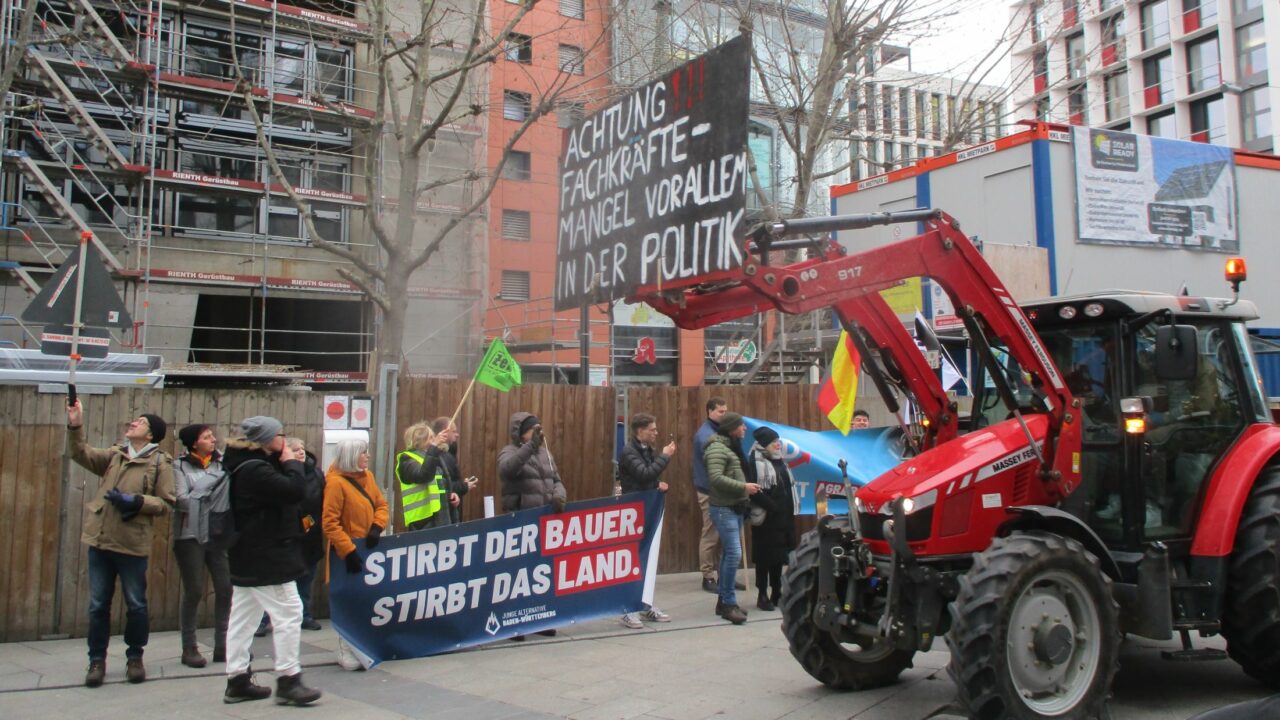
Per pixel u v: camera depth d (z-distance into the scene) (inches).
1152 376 225.0
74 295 253.9
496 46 591.5
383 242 601.0
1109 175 484.7
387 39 651.5
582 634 297.7
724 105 190.5
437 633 273.0
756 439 330.3
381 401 322.7
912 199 537.3
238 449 223.6
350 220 864.9
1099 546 201.6
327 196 808.3
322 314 890.7
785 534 326.0
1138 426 214.4
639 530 314.3
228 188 774.5
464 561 279.0
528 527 291.3
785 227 192.9
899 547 195.3
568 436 390.0
